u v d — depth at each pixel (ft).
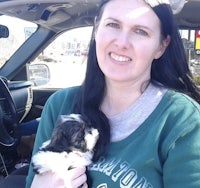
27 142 3.14
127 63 1.56
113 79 1.58
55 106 1.82
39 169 1.62
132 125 1.54
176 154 1.43
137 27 1.53
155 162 1.45
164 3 1.55
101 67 1.61
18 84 3.45
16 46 3.59
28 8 2.89
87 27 3.36
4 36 3.33
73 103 1.79
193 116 1.48
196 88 1.72
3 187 1.98
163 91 1.58
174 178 1.44
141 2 1.52
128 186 1.46
